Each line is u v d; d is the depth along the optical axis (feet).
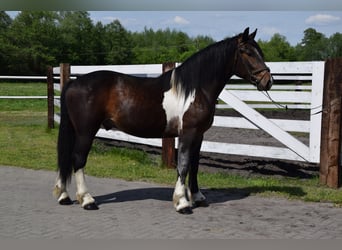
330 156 20.11
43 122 47.52
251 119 22.63
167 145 24.72
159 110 16.17
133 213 16.21
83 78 16.57
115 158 27.63
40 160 27.07
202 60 15.88
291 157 21.76
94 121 16.38
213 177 22.39
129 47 173.88
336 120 19.75
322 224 14.98
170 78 16.25
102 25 165.68
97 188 20.44
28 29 140.05
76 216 15.74
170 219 15.47
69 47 153.48
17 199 18.15
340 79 19.45
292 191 19.53
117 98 16.31
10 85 89.35
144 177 22.68
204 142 24.44
